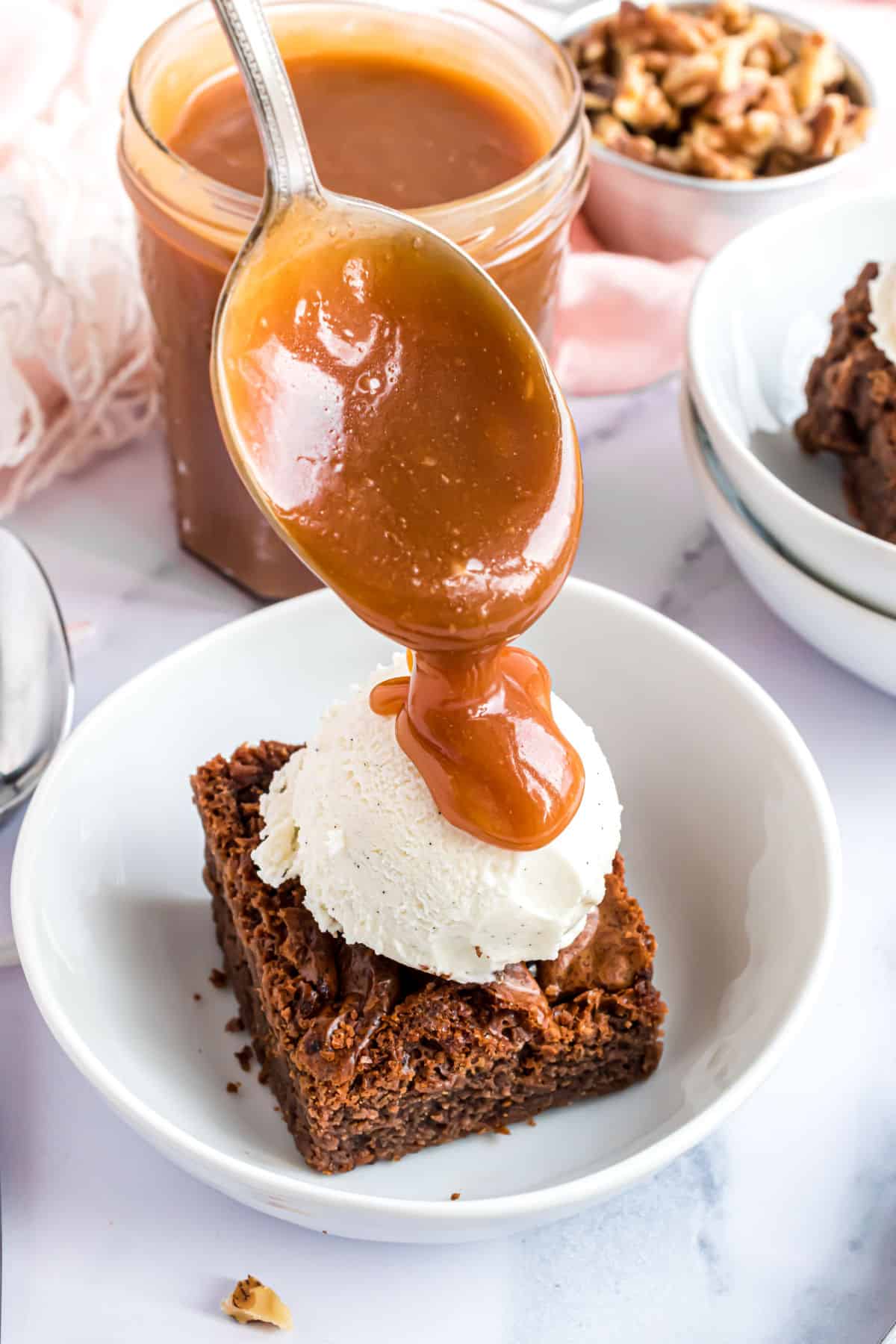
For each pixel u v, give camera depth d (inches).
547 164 16.4
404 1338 14.5
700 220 21.1
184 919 16.2
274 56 14.4
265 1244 15.0
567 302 20.4
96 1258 14.8
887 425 18.3
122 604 18.9
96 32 18.3
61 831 15.6
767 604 18.4
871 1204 15.2
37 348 18.9
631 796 16.8
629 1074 15.3
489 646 14.0
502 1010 14.9
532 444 14.1
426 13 17.7
